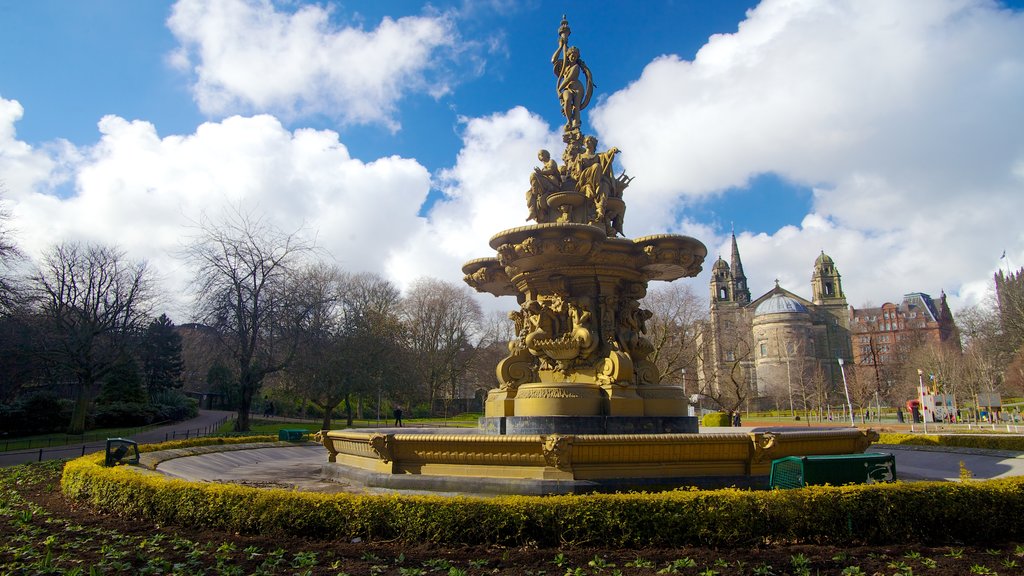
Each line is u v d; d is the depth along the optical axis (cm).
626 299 1338
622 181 1465
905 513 723
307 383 3872
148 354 5450
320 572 614
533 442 969
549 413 1166
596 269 1294
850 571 602
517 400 1217
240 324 3572
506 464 1005
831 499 718
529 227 1195
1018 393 6141
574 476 968
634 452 988
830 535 711
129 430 4181
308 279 3931
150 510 841
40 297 3778
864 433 1146
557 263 1280
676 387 1279
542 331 1285
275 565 632
